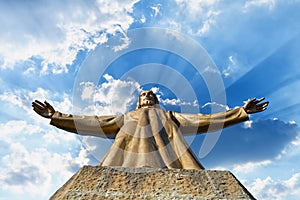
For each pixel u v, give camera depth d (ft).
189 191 17.75
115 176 18.58
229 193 17.89
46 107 28.37
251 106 28.53
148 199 17.10
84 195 17.21
